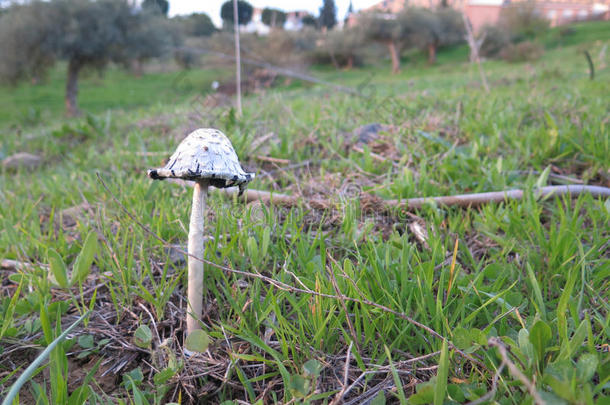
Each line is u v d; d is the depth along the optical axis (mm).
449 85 2090
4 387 285
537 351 237
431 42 6855
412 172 551
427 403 229
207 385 272
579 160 572
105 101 3822
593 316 294
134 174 650
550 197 475
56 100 4066
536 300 300
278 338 282
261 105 1172
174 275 366
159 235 400
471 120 752
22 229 460
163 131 983
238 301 310
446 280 327
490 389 244
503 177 492
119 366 299
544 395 208
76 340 321
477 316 300
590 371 216
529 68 2139
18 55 3164
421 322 288
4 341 313
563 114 794
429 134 658
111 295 340
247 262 368
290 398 244
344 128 817
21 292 381
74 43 3107
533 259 363
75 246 431
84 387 249
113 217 479
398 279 324
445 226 434
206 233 401
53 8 3154
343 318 290
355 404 251
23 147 1078
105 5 3320
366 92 1603
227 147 249
